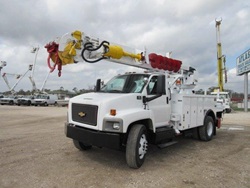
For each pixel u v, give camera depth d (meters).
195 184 4.32
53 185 4.20
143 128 5.31
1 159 5.75
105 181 4.42
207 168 5.25
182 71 8.32
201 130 8.23
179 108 6.83
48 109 28.11
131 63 6.64
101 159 5.83
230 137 9.20
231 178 4.64
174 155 6.38
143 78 6.11
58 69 5.59
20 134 9.30
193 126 7.47
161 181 4.45
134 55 6.63
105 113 5.01
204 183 4.38
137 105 5.55
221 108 9.75
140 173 4.88
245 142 8.19
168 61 7.60
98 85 6.74
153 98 5.87
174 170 5.10
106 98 5.21
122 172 4.93
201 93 8.98
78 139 5.44
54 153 6.34
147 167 5.29
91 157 5.99
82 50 5.77
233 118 17.86
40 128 11.08
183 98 6.83
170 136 6.27
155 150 6.94
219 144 7.84
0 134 9.30
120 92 5.95
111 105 5.05
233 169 5.18
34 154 6.22
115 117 4.85
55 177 4.59
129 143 5.07
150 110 5.62
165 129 6.17
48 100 38.19
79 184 4.26
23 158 5.84
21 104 38.09
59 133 9.58
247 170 5.12
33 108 30.39
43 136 8.86
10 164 5.36
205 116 8.38
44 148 6.89
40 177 4.58
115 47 6.11
